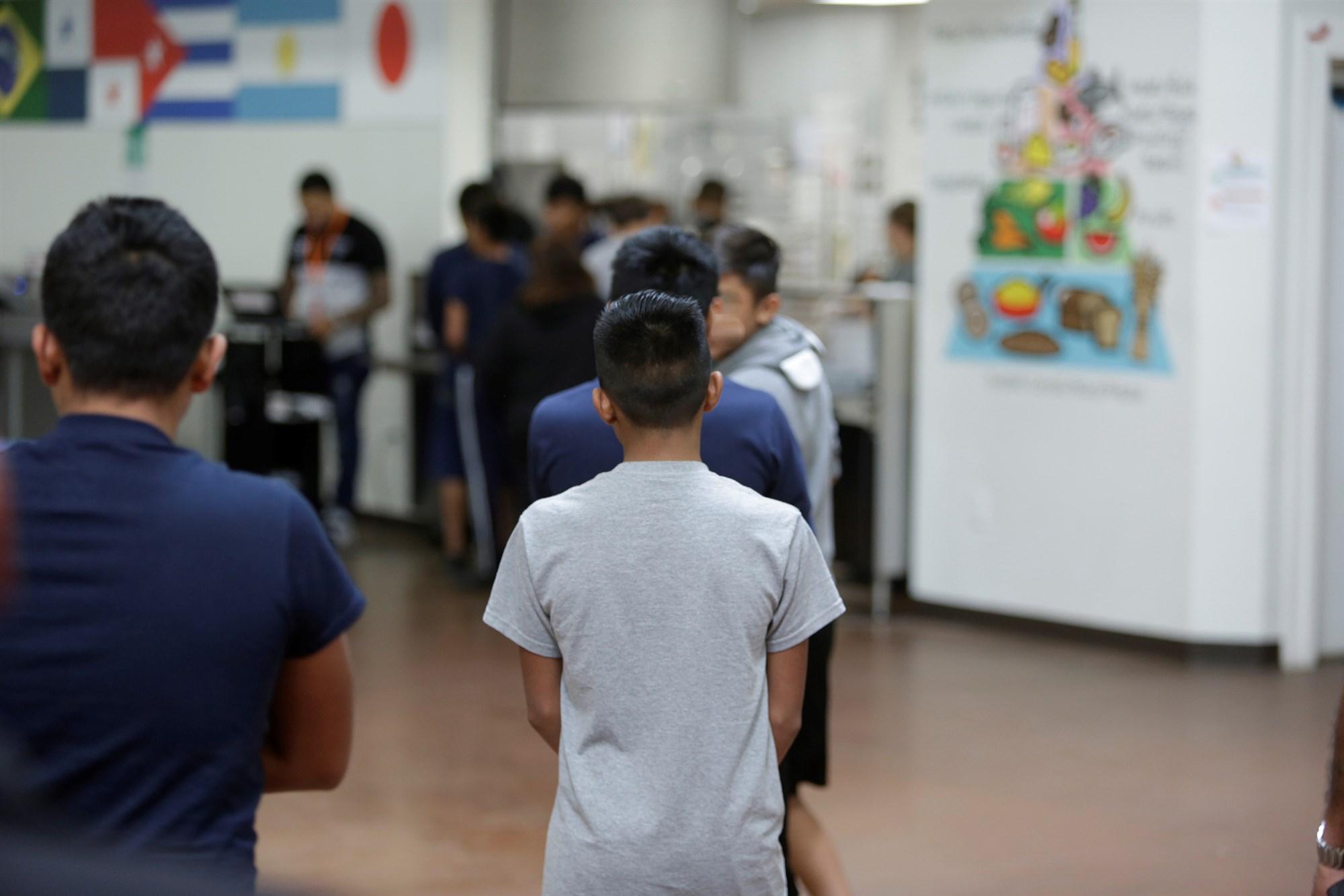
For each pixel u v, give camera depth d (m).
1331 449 6.00
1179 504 5.87
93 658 1.55
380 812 4.18
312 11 8.66
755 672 2.05
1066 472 6.15
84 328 1.63
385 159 8.42
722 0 8.41
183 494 1.62
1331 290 5.96
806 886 3.02
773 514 2.09
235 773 1.61
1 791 0.70
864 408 6.57
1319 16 5.70
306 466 7.61
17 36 10.02
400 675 5.59
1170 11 5.76
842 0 6.70
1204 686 5.55
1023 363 6.23
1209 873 3.79
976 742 4.86
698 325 2.12
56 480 1.60
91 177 9.75
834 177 11.79
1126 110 5.88
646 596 2.02
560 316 5.80
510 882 3.69
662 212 8.30
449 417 7.15
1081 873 3.79
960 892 3.66
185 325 1.67
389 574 7.36
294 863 3.79
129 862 0.69
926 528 6.56
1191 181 5.75
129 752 1.56
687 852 1.97
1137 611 6.00
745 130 11.80
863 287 6.99
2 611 1.54
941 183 6.40
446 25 8.14
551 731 2.14
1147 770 4.60
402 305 8.43
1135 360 5.93
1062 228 6.07
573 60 8.29
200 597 1.59
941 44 6.35
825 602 2.11
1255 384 5.77
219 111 9.12
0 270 10.14
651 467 2.10
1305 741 4.91
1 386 6.93
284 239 8.91
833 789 4.41
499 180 8.79
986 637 6.25
